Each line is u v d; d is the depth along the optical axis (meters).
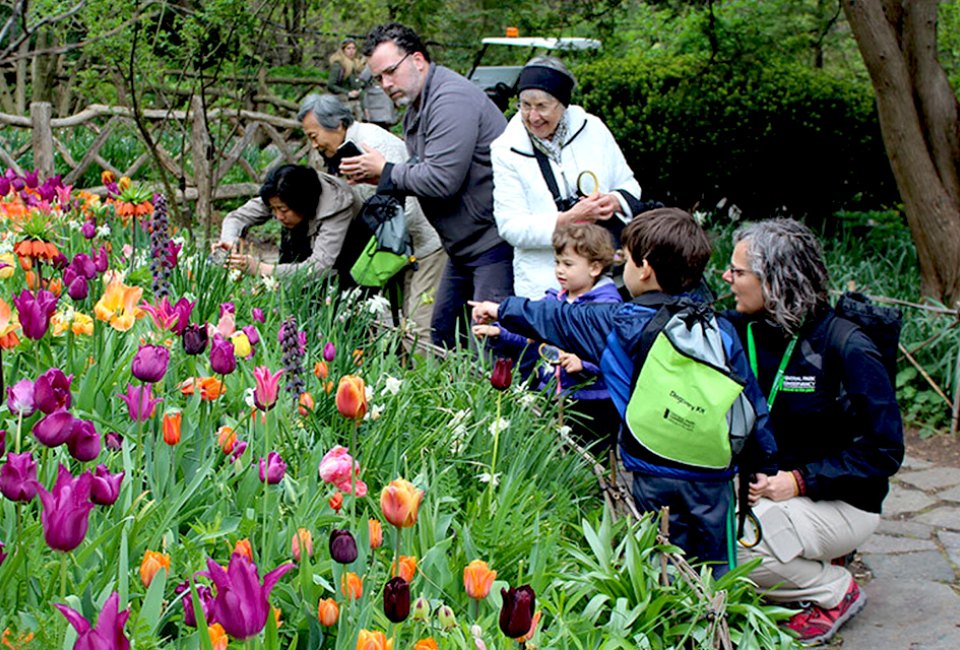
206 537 2.28
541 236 4.59
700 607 2.79
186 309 3.04
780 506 3.66
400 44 4.86
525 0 8.61
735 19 9.09
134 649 1.80
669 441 3.21
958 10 11.14
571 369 4.03
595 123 4.84
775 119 9.52
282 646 2.21
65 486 1.80
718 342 3.19
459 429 3.29
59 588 2.03
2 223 4.97
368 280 4.91
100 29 7.18
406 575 2.14
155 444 2.58
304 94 13.14
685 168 9.69
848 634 3.83
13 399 2.15
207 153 7.59
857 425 3.62
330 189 5.11
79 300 3.37
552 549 2.86
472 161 4.95
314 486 2.64
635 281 3.48
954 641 3.75
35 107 9.20
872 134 9.77
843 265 8.05
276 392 2.56
